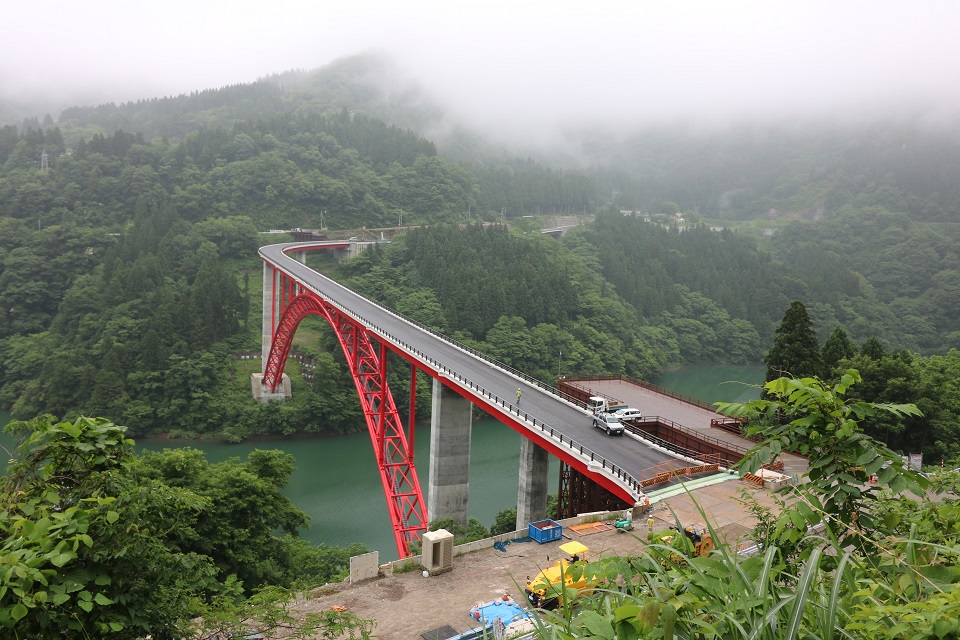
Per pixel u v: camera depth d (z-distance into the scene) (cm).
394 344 7094
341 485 9844
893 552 730
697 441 5159
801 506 845
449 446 6625
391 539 7756
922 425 6094
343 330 9131
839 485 848
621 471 4116
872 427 5966
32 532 984
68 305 16100
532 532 3188
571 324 18538
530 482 5275
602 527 3356
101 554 1021
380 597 2573
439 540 2775
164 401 13012
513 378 7006
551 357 16962
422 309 17375
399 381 14100
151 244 18800
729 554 652
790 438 902
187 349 13875
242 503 4434
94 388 13038
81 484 1134
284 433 12725
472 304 17062
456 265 19150
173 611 1187
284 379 14250
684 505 3641
